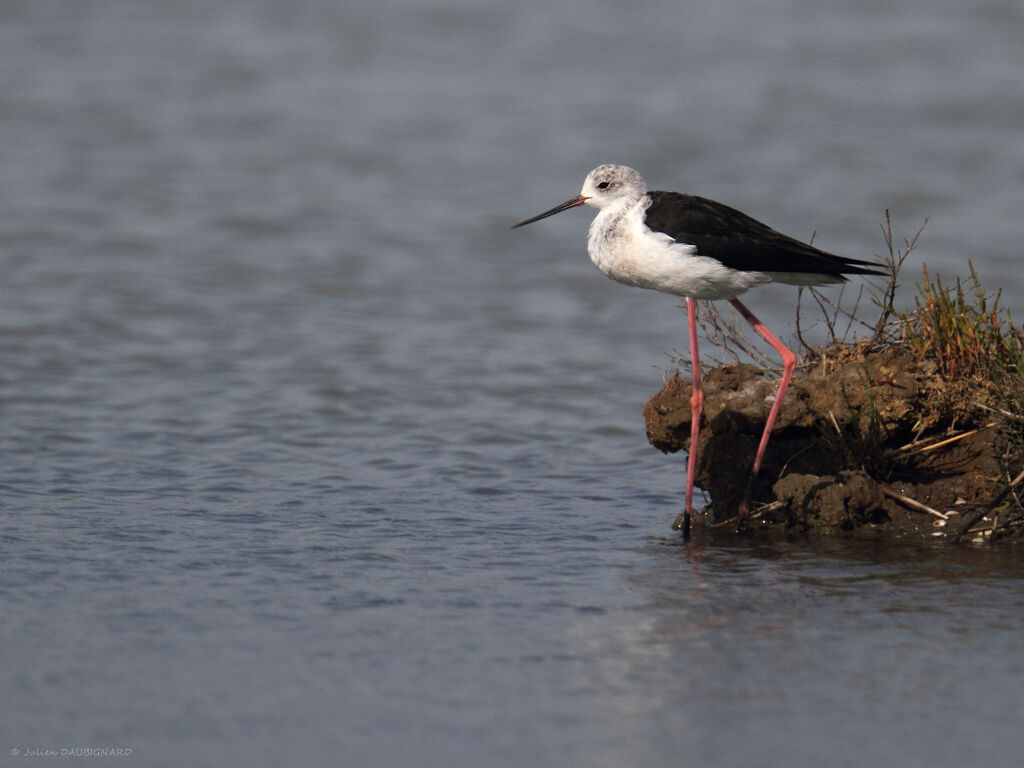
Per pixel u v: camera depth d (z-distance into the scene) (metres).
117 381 16.06
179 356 17.27
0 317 18.67
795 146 29.14
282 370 16.77
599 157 28.64
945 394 10.89
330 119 31.58
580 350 18.09
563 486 12.43
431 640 8.34
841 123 30.80
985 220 23.97
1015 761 6.68
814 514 10.79
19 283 20.50
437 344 18.23
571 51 37.41
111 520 10.93
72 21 40.47
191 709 7.32
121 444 13.49
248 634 8.43
